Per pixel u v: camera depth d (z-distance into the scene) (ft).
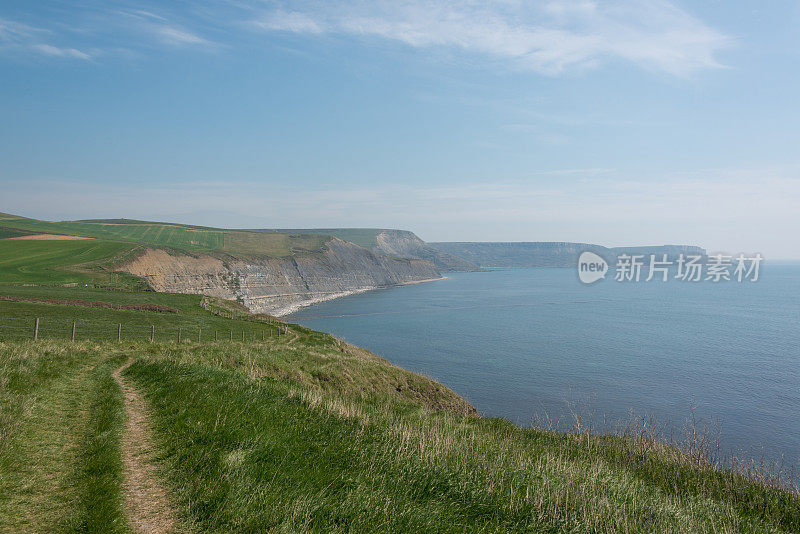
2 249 408.26
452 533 22.00
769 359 252.62
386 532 20.76
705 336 335.47
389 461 29.58
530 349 281.74
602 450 49.55
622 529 25.03
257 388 45.80
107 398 40.45
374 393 101.35
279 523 20.53
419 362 243.19
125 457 27.40
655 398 176.35
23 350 58.23
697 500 34.73
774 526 31.30
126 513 20.80
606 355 262.47
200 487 23.24
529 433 60.44
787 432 139.44
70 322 134.62
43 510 20.58
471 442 41.04
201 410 35.29
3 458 24.54
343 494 24.12
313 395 46.24
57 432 30.91
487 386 192.95
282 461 27.20
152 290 313.32
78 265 354.74
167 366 55.83
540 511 25.27
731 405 167.63
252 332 172.04
